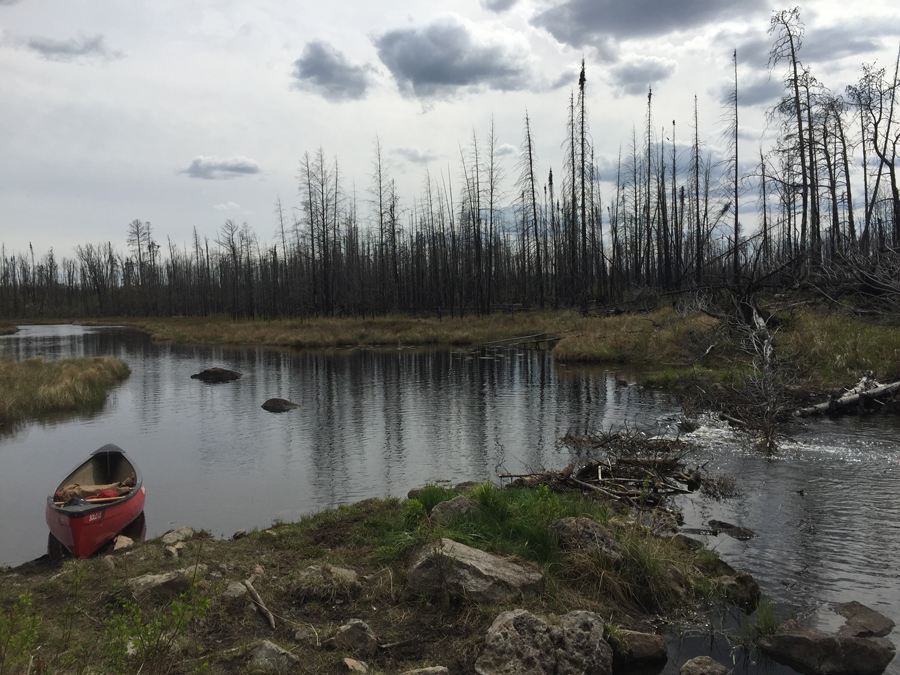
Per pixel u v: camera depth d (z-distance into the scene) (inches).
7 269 4564.5
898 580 251.0
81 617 214.8
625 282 1968.5
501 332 1534.2
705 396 631.8
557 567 245.4
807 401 582.9
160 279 4119.1
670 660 202.2
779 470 402.0
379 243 2395.4
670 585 238.8
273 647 189.0
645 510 325.1
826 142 1020.5
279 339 1690.5
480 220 2043.6
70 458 534.9
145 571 255.0
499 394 777.6
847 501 342.0
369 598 226.1
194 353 1503.4
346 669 181.3
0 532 356.8
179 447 558.3
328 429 611.2
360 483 427.5
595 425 577.0
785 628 207.9
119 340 2022.6
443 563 229.0
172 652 185.0
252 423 655.8
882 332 685.9
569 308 1753.2
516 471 440.5
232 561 265.1
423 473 445.1
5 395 732.7
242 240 2829.7
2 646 155.6
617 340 1077.8
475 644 194.7
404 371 1042.7
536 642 187.9
